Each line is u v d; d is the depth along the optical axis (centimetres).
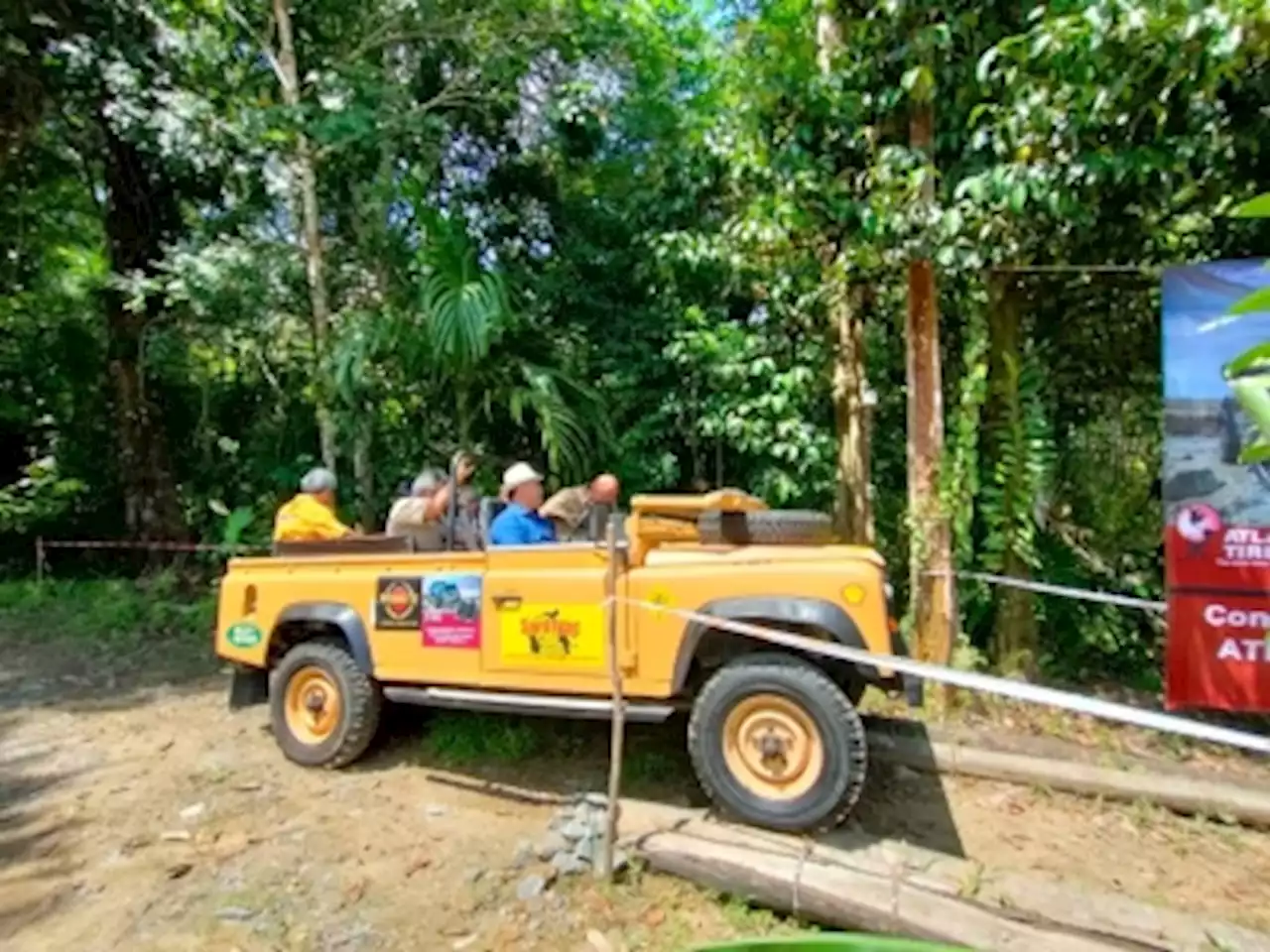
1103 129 466
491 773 424
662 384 827
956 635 527
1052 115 445
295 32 870
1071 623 618
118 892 318
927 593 523
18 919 303
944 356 625
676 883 314
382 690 438
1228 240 525
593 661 370
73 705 571
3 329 1163
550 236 962
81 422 1189
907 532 626
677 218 811
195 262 805
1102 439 635
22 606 895
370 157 880
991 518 562
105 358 1119
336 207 918
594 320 873
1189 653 448
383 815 380
